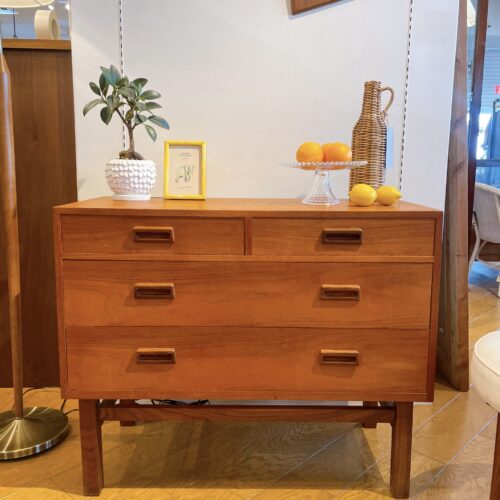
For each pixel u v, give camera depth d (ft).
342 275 3.99
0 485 4.40
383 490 4.39
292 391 4.15
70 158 5.82
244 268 3.98
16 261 4.87
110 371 4.12
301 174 5.56
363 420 4.25
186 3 5.26
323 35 5.35
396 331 4.07
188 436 5.29
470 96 11.03
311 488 4.41
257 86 5.42
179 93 5.41
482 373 3.55
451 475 4.58
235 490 4.37
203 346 4.09
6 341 6.20
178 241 3.94
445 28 5.34
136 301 4.02
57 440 5.04
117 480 4.50
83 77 5.36
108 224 3.91
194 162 4.98
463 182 6.17
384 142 4.84
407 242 3.94
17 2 7.67
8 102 4.66
